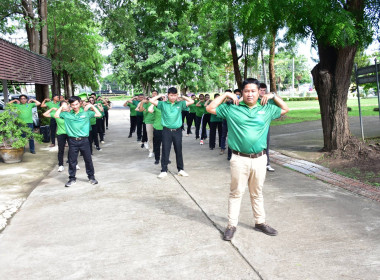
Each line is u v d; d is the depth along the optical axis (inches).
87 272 123.7
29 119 394.0
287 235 149.8
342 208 181.2
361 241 141.6
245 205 192.2
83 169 306.5
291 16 266.8
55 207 198.8
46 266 129.2
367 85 498.6
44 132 498.9
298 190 217.5
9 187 249.9
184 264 127.4
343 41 257.9
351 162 273.3
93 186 244.4
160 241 148.1
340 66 291.6
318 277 115.6
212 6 288.4
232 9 275.1
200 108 490.9
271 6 248.1
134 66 1171.9
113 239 151.5
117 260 132.0
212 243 144.7
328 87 301.4
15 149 337.4
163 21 1002.7
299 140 414.0
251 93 136.3
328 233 150.6
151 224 167.9
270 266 123.6
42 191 234.7
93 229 163.6
